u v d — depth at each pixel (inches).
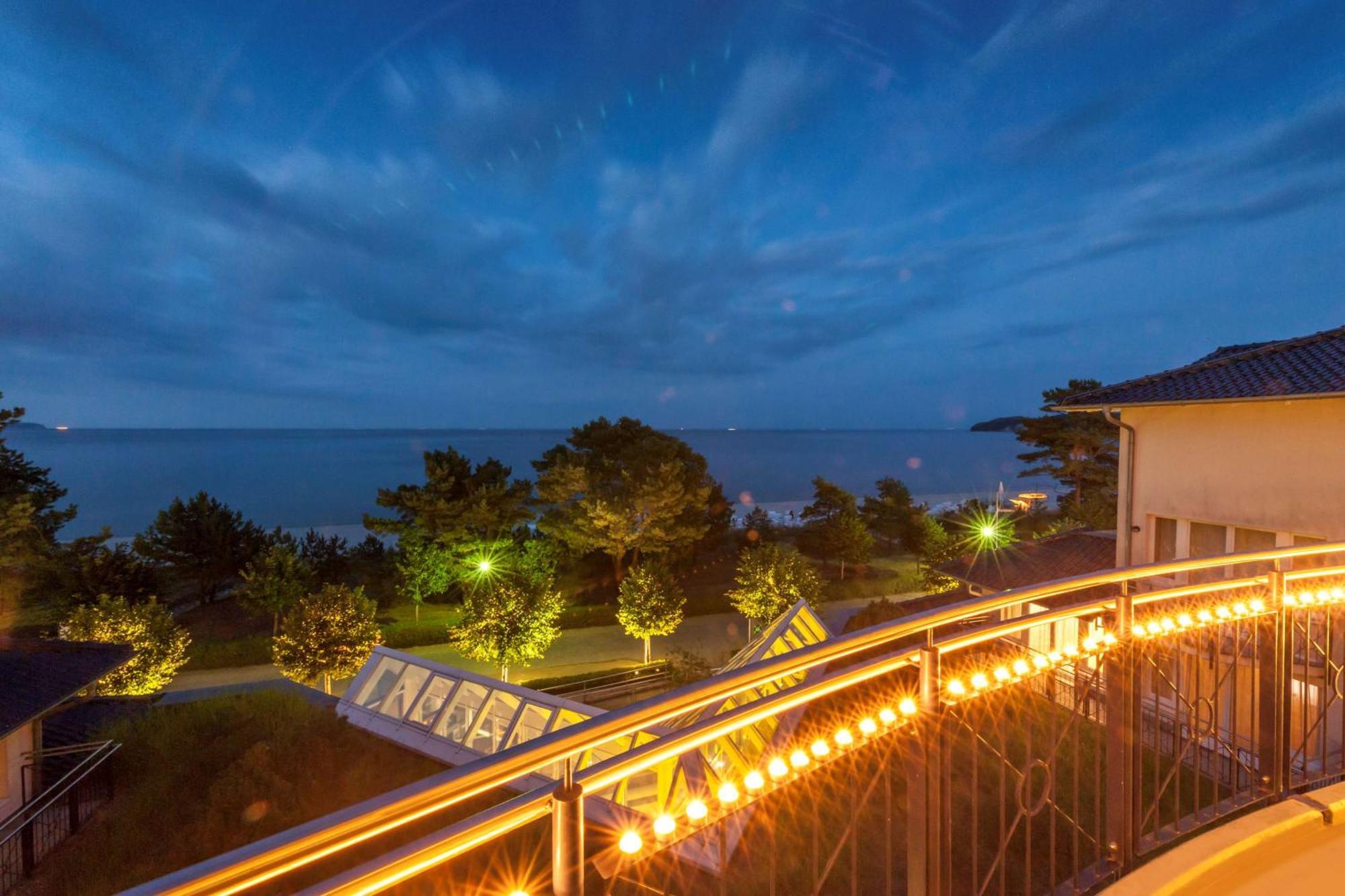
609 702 835.4
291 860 41.7
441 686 477.4
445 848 49.5
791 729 272.7
